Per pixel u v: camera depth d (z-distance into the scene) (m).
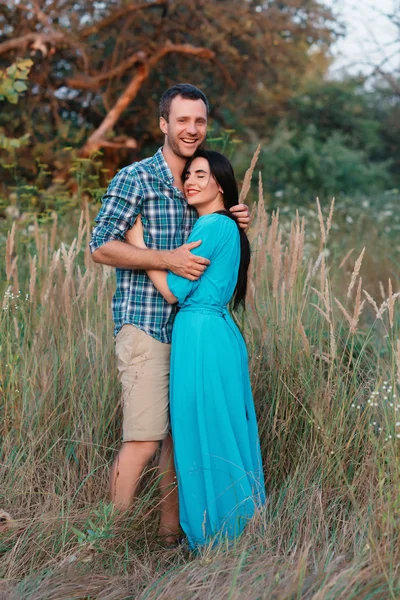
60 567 2.58
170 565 2.74
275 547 2.65
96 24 9.67
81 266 4.42
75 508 2.94
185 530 2.84
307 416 3.12
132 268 2.80
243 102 11.70
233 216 2.90
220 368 2.80
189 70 10.89
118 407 3.32
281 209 9.02
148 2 9.80
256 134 12.55
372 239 7.62
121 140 10.20
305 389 3.17
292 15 10.67
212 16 9.98
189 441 2.80
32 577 2.51
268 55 10.57
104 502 2.93
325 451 2.95
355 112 14.34
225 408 2.79
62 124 9.40
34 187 6.04
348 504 2.82
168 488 3.03
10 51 9.24
